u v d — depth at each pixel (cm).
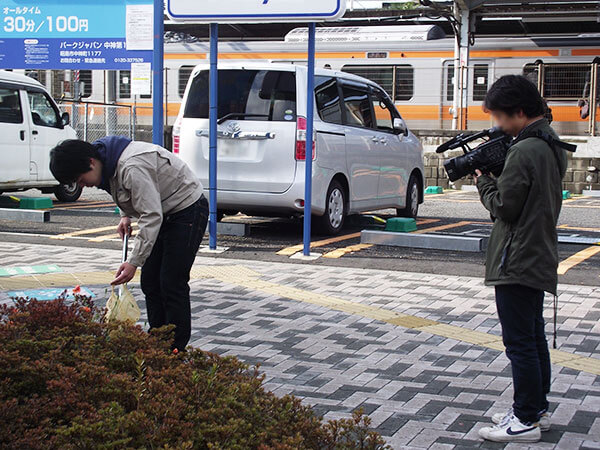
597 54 2200
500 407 454
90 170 428
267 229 1187
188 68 2452
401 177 1267
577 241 1074
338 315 662
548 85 2192
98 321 419
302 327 621
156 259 484
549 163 398
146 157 440
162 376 319
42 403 300
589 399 470
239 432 280
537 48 2241
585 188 2058
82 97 2347
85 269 830
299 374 507
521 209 398
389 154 1219
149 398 296
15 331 355
